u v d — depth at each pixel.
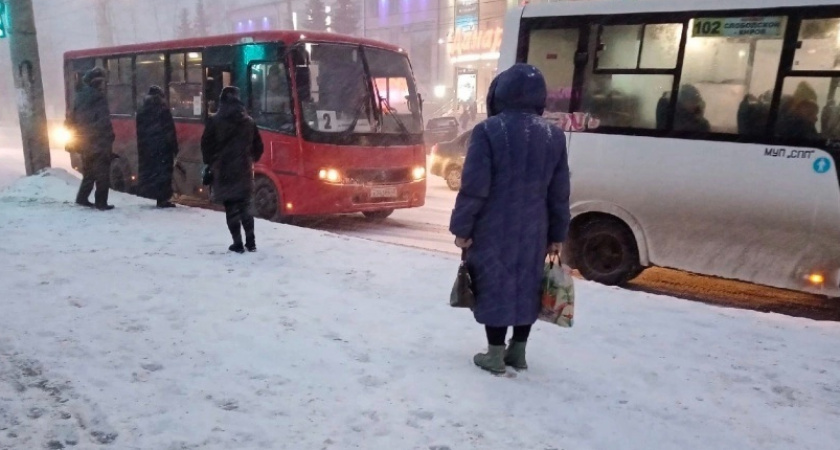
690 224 6.50
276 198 9.86
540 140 3.55
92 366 3.81
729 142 6.20
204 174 6.81
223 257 6.60
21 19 11.84
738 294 7.13
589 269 7.30
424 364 3.96
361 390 3.56
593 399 3.59
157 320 4.64
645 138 6.69
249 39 9.99
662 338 4.66
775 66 5.94
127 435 3.02
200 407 3.32
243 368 3.82
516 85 3.56
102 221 8.55
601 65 6.92
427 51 47.66
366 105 9.88
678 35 6.41
